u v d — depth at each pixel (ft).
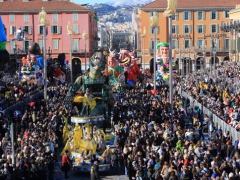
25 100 148.97
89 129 95.76
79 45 369.71
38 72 208.03
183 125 109.91
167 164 70.03
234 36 283.59
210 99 136.46
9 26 363.97
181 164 72.69
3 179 66.90
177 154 74.69
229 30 276.21
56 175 90.99
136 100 149.79
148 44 369.30
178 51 359.87
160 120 114.42
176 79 233.14
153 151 77.36
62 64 271.08
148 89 193.77
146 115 124.57
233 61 249.96
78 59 375.45
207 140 108.06
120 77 161.58
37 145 84.23
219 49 364.58
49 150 86.28
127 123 102.58
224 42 370.32
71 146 95.91
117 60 167.84
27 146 79.87
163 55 238.48
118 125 106.42
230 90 152.25
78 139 94.68
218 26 374.22
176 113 120.47
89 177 89.25
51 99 153.58
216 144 83.76
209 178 64.64
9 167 70.03
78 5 371.15
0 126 99.66
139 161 77.00
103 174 90.17
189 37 373.81
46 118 110.22
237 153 72.38
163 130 96.43
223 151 83.46
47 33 357.61
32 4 369.09
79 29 368.68
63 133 106.52
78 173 92.32
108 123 118.62
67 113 118.83
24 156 76.74
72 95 115.34
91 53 386.11
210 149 81.15
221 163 72.08
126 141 90.63
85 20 369.09
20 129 102.37
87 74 118.21
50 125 103.35
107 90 122.01
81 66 369.30
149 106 131.23
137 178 76.84
